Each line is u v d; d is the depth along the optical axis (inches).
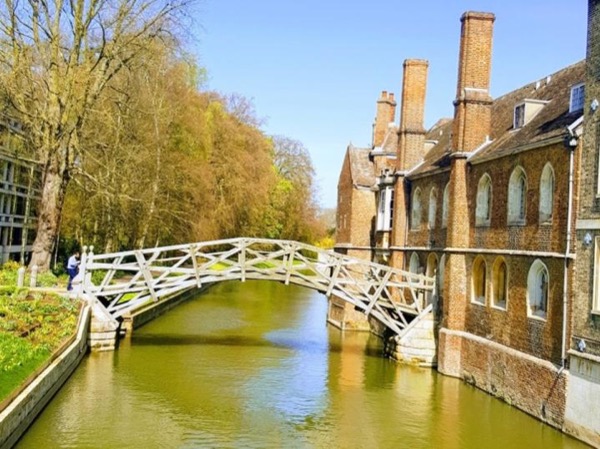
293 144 2827.3
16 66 1002.7
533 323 677.3
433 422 645.9
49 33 1043.9
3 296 852.6
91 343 915.4
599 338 561.9
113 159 1264.8
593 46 596.7
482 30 868.6
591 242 581.3
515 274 723.4
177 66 1542.8
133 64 1141.7
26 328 738.8
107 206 1382.9
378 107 1386.6
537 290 691.4
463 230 860.0
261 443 574.6
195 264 947.3
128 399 682.8
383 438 596.1
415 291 970.7
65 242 1665.8
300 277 969.5
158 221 1481.3
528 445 575.2
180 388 741.3
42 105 1069.8
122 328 1063.0
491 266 783.7
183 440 570.6
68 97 1028.5
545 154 673.0
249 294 2018.9
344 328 1258.6
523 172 723.4
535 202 690.2
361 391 765.9
